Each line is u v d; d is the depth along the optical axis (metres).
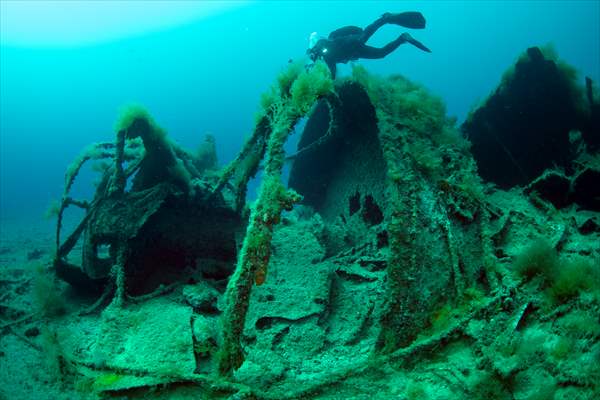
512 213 5.91
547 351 3.40
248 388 3.44
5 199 46.25
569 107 7.20
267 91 5.32
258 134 5.58
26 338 5.22
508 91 7.25
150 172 6.25
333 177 8.10
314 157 8.00
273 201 4.10
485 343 3.61
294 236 6.55
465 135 7.79
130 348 4.34
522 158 7.67
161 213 6.09
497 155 7.75
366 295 5.15
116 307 5.29
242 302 3.84
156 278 6.20
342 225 7.28
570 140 7.95
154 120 5.88
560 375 3.09
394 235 4.09
